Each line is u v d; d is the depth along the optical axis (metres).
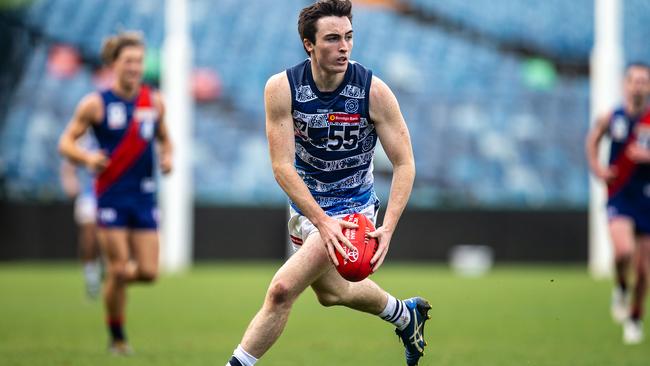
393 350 29.23
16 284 57.34
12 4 80.56
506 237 77.44
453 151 80.94
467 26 85.75
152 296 50.34
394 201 18.61
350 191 19.55
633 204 35.12
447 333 34.25
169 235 70.56
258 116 81.19
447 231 77.31
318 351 28.95
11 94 79.00
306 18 17.97
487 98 82.94
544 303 46.75
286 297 18.48
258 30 84.69
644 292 32.12
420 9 86.31
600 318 39.94
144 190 30.41
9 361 25.75
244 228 76.56
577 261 76.94
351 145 18.92
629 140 35.25
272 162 18.52
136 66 30.67
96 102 30.56
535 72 84.06
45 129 78.31
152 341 31.59
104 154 30.48
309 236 19.02
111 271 28.94
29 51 80.50
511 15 85.56
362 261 17.91
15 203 75.12
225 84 81.81
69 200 75.19
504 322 38.25
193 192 76.75
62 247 75.25
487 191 78.88
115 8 83.44
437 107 82.69
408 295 49.56
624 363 25.81
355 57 84.94
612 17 69.62
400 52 85.06
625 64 82.94
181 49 69.94
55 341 31.27
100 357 26.94
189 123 71.44
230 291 53.22
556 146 81.50
